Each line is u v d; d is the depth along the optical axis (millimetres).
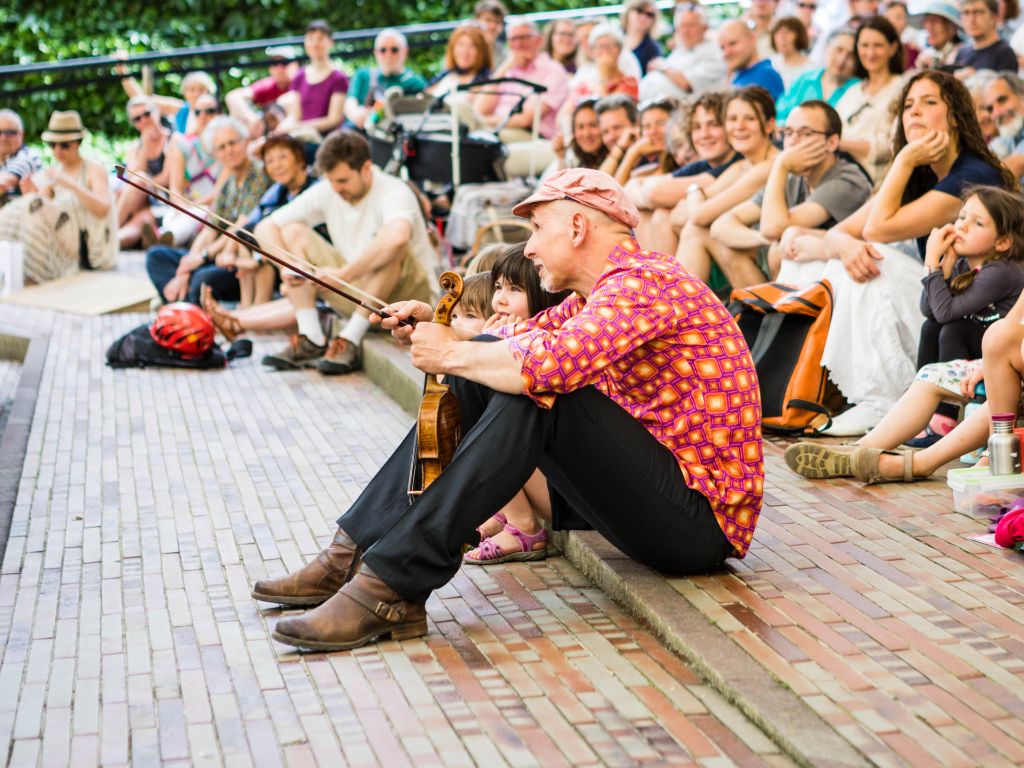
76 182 9078
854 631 2943
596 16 10523
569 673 2896
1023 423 3924
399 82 9945
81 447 5102
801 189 5504
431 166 7988
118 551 3838
